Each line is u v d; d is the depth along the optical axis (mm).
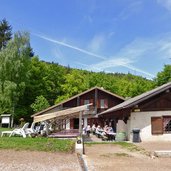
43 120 28234
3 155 17438
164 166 15766
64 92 70125
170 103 29094
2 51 57719
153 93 28188
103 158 18047
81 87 68688
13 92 55125
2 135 28016
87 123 50875
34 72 67062
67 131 30594
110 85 72438
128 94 70625
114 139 30953
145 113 28641
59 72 72375
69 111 27109
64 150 19516
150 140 28188
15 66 56125
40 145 20266
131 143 26078
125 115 29047
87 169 14398
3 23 77750
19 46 57969
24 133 27438
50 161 16203
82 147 19594
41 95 62969
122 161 17156
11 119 55906
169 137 28453
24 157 17094
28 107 64500
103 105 52438
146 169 14812
